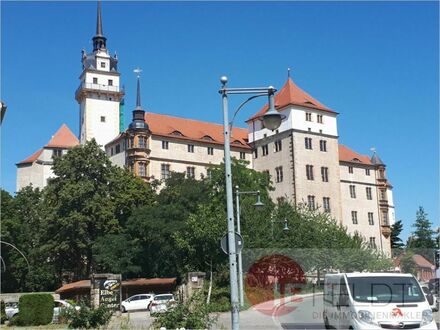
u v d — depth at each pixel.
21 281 77.62
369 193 100.25
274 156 89.12
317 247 47.94
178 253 60.84
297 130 86.00
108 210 69.31
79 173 72.00
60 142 112.81
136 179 74.94
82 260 71.69
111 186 72.75
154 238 63.09
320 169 87.31
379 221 100.44
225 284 44.00
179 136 88.62
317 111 89.00
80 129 115.75
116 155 90.94
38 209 81.38
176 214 65.12
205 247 52.44
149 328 20.53
